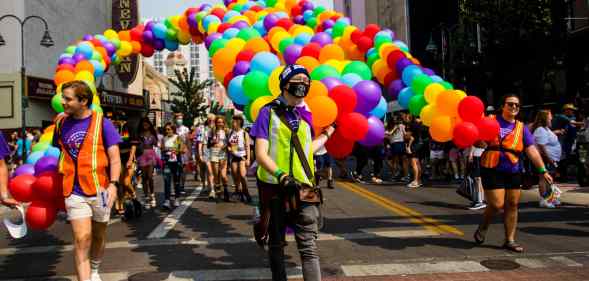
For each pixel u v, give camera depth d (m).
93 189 3.53
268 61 4.71
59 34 26.52
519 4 15.72
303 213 3.22
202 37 8.17
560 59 17.08
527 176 5.52
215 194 9.91
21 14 22.41
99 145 3.60
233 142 9.13
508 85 19.33
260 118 3.33
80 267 3.46
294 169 3.27
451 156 12.31
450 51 22.05
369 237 5.68
